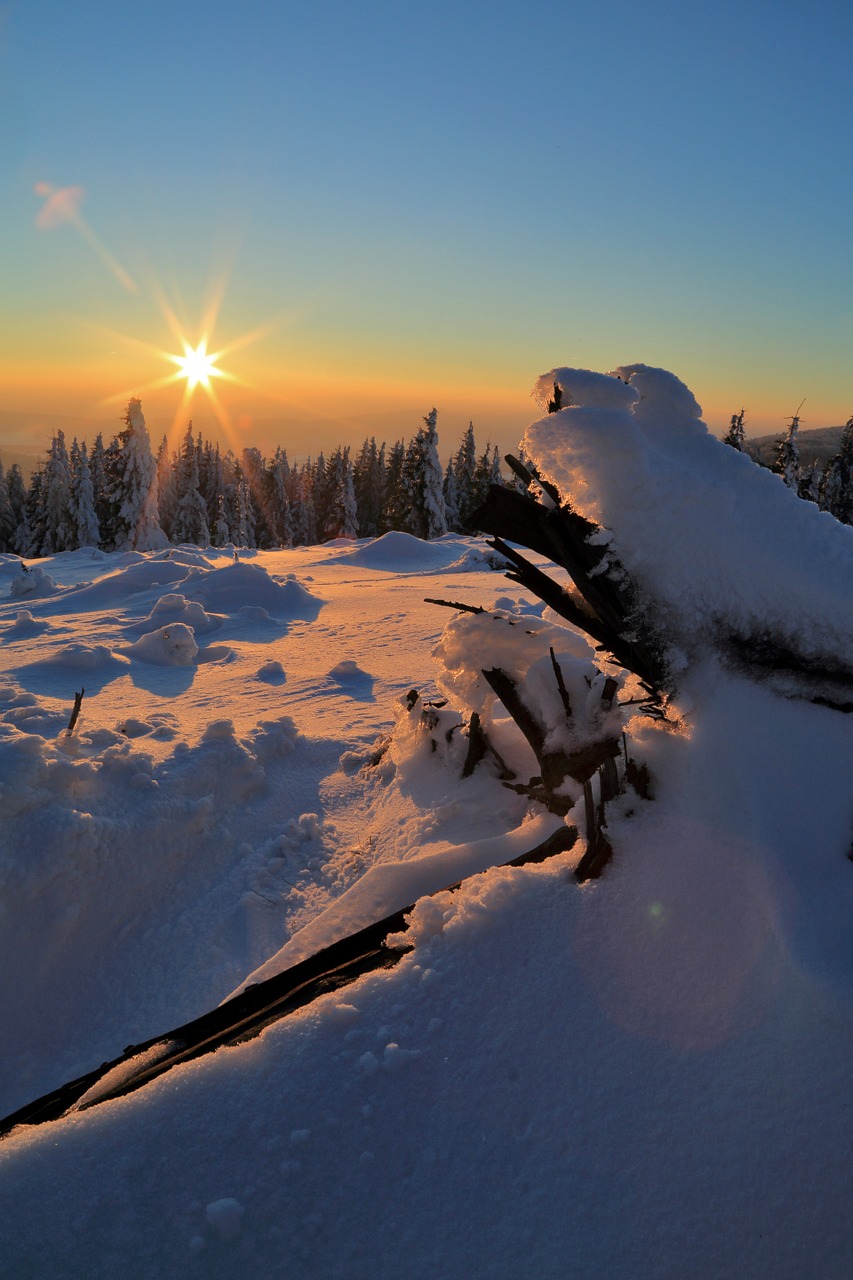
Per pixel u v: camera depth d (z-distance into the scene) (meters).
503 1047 1.83
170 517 64.12
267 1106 1.69
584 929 2.11
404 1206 1.52
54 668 8.40
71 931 3.66
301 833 4.62
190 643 9.03
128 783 4.42
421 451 45.94
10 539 60.06
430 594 14.43
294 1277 1.41
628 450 2.35
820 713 2.36
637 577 2.51
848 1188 1.49
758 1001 1.84
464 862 2.95
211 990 3.47
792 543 2.39
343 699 7.28
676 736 2.64
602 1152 1.61
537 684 3.25
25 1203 1.50
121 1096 1.89
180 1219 1.49
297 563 21.69
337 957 2.43
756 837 2.22
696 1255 1.43
